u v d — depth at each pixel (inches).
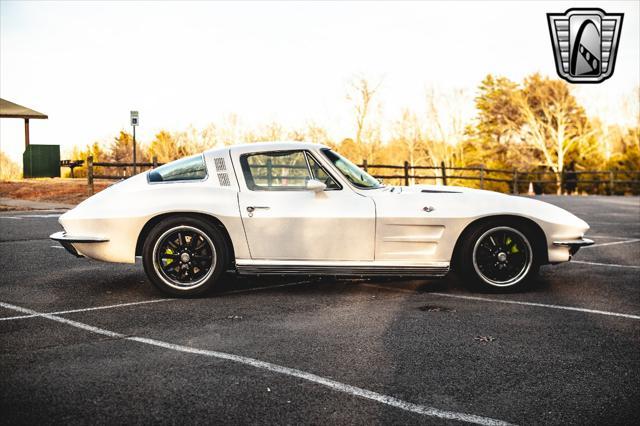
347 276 197.0
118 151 1391.5
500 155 1979.6
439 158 1792.6
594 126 1732.3
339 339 146.5
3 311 174.2
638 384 117.5
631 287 214.4
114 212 193.5
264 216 192.2
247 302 187.9
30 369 122.8
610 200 799.7
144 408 103.3
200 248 195.5
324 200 194.7
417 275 197.3
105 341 143.6
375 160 1437.0
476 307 182.1
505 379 119.6
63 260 270.1
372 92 1387.8
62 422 97.3
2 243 320.5
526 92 1818.4
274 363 128.0
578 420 100.8
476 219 196.5
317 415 101.3
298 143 203.5
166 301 188.9
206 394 110.0
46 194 663.1
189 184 197.9
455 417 101.4
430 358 132.3
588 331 155.5
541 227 198.8
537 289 210.1
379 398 109.2
